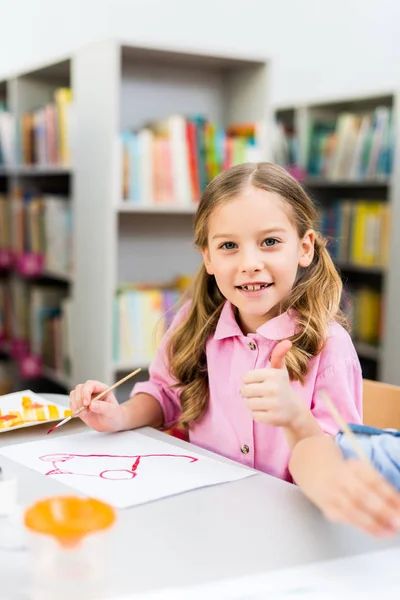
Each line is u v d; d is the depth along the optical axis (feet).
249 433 3.93
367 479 2.23
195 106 9.69
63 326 9.46
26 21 12.20
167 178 8.48
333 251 12.14
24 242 10.51
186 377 4.25
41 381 11.06
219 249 3.75
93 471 3.21
